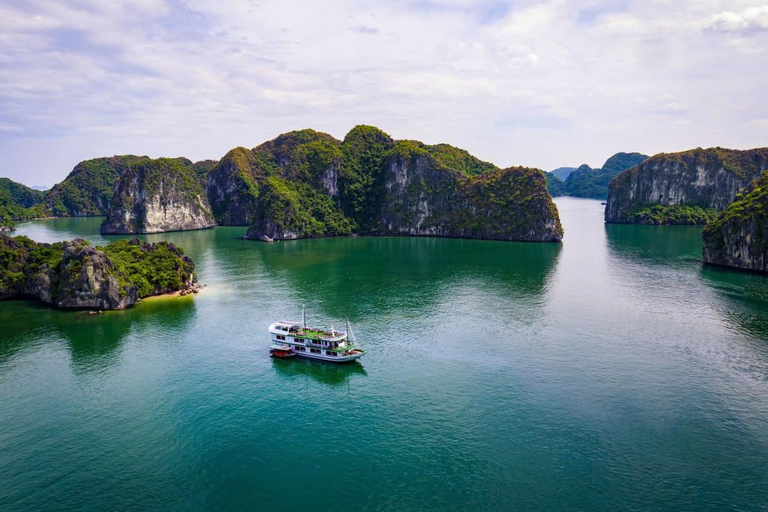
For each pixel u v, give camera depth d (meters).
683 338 115.56
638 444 73.56
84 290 142.38
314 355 106.38
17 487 65.75
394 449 73.31
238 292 165.00
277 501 62.69
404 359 105.88
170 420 82.25
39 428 79.75
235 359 107.38
